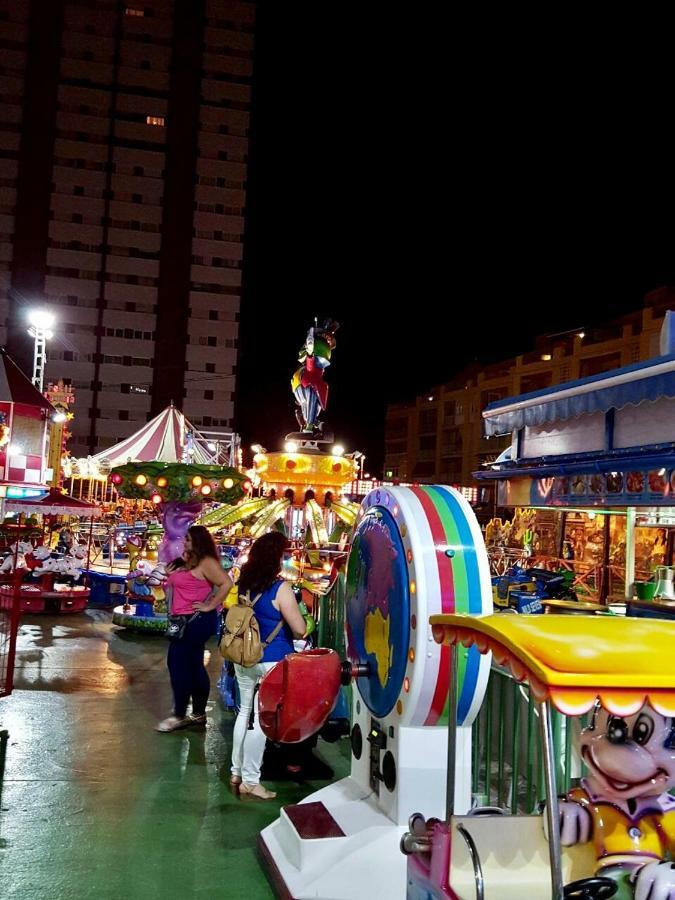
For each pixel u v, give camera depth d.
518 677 2.51
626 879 2.53
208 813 5.27
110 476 11.46
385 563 4.38
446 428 70.19
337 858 4.05
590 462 5.20
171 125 82.06
